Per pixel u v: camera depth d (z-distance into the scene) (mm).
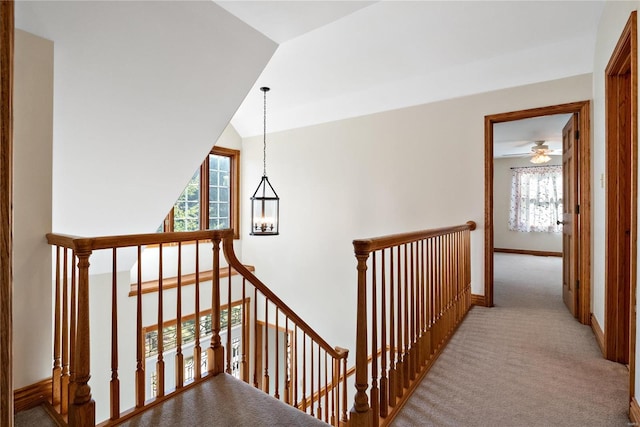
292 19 2398
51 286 1825
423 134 3846
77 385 1470
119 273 3732
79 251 1462
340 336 4578
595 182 2787
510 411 1682
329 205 4633
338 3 2277
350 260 4461
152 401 1774
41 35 1785
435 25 2721
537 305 3531
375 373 1529
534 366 2152
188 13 2100
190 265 4949
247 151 5590
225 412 1713
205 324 4805
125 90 2238
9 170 545
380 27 2748
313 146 4781
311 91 4168
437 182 3762
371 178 4246
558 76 3078
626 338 2176
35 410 1711
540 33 2828
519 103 3271
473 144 3533
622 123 2178
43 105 1793
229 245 2139
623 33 1814
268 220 5117
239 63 2570
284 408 1762
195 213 5152
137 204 3105
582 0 2398
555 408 1703
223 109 2795
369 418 1452
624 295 2172
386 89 4004
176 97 2484
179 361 1922
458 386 1920
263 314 5414
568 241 3398
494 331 2771
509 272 5480
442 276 2529
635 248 1585
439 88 3693
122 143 2525
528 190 7691
